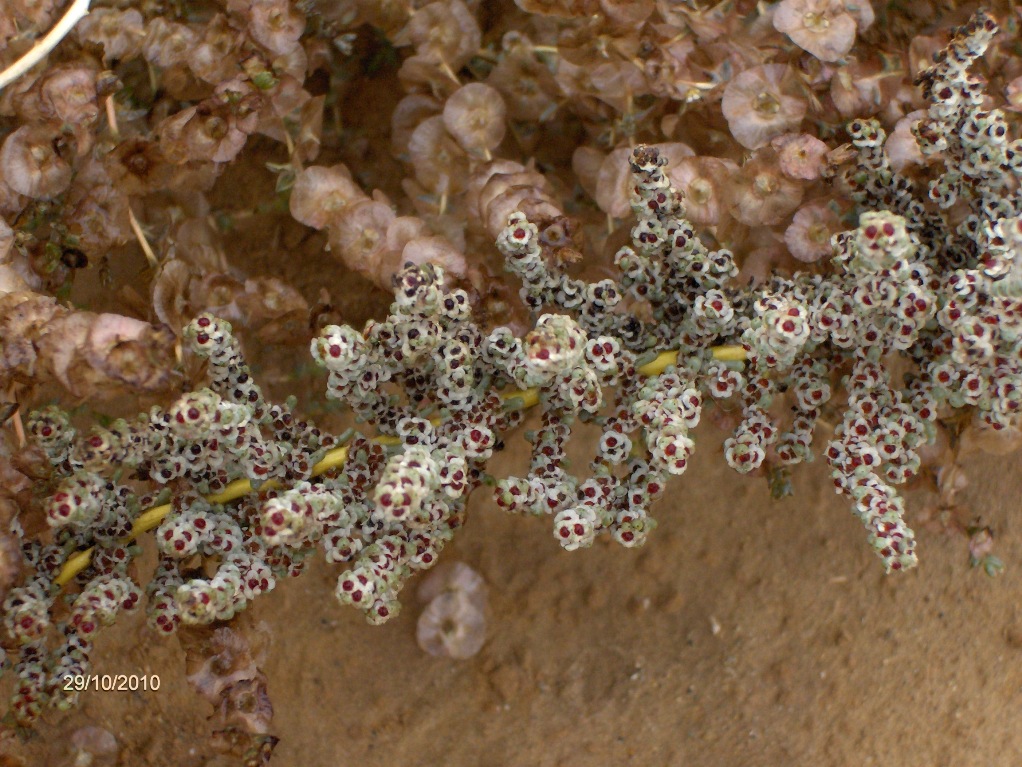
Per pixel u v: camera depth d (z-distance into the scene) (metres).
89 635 0.27
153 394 0.27
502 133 0.31
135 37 0.30
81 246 0.29
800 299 0.28
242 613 0.28
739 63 0.30
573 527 0.27
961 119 0.28
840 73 0.30
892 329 0.27
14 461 0.27
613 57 0.31
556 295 0.28
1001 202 0.28
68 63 0.29
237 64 0.30
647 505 0.28
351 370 0.27
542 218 0.29
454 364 0.27
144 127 0.31
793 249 0.29
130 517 0.27
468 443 0.27
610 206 0.30
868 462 0.27
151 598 0.28
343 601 0.26
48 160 0.29
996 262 0.27
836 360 0.29
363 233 0.30
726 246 0.30
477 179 0.31
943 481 0.30
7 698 0.31
